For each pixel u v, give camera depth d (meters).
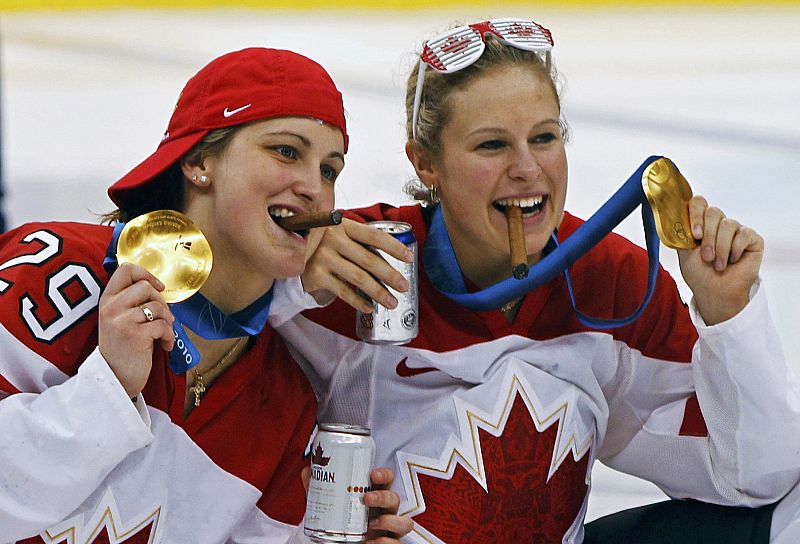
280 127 6.61
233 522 6.96
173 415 6.67
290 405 7.26
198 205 6.85
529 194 7.22
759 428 7.33
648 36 21.94
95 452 6.05
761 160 17.34
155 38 21.69
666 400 8.04
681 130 18.27
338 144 6.93
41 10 22.92
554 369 7.66
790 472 7.57
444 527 7.46
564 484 7.66
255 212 6.59
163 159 6.71
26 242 6.61
